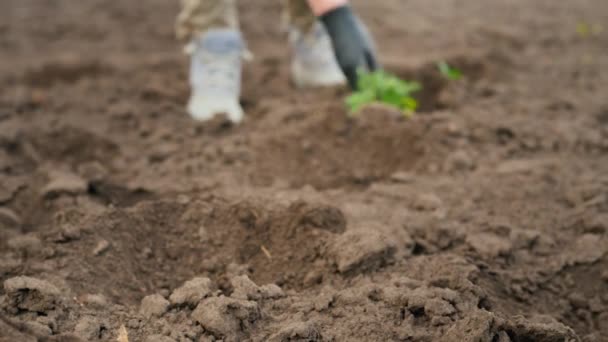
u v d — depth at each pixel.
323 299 2.88
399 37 4.06
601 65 3.76
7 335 2.50
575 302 2.94
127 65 3.82
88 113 3.52
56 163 3.33
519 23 4.15
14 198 3.16
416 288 2.90
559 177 3.20
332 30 3.37
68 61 3.82
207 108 3.48
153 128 3.44
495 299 2.93
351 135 3.34
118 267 2.96
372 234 2.96
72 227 2.99
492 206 3.13
